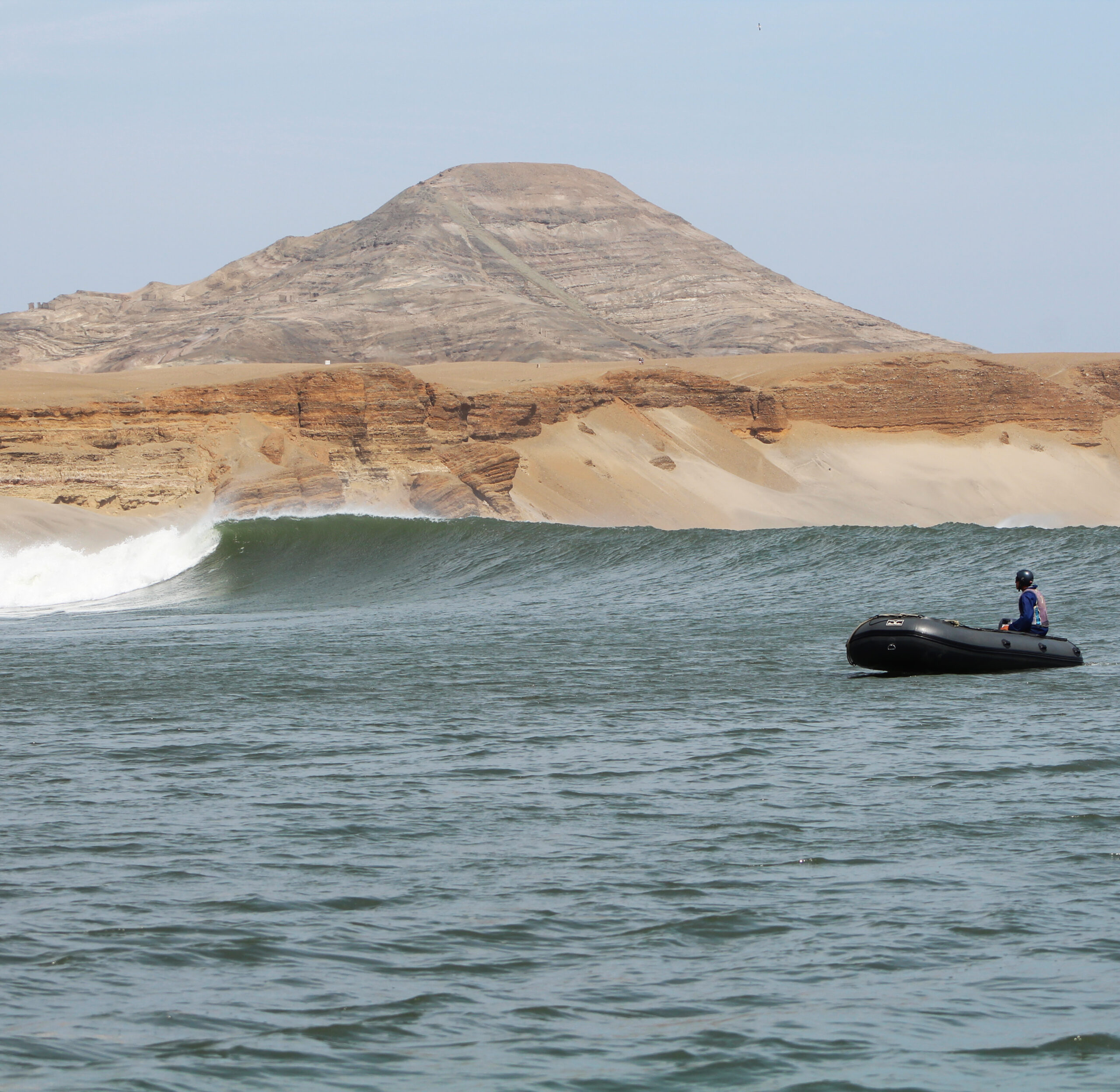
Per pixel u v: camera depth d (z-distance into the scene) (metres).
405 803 40.41
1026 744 47.44
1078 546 110.56
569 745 49.91
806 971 25.67
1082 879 30.81
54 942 27.61
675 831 36.47
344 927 28.56
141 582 147.38
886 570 110.94
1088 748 46.22
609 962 26.34
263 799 41.19
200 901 30.41
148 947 27.27
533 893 30.89
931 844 34.34
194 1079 21.03
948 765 44.34
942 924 28.12
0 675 74.69
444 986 25.12
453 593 122.56
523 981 25.39
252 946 27.33
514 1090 20.70
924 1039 22.44
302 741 51.59
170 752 49.62
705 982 25.23
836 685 63.53
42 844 35.72
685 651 77.56
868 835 35.38
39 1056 21.89
